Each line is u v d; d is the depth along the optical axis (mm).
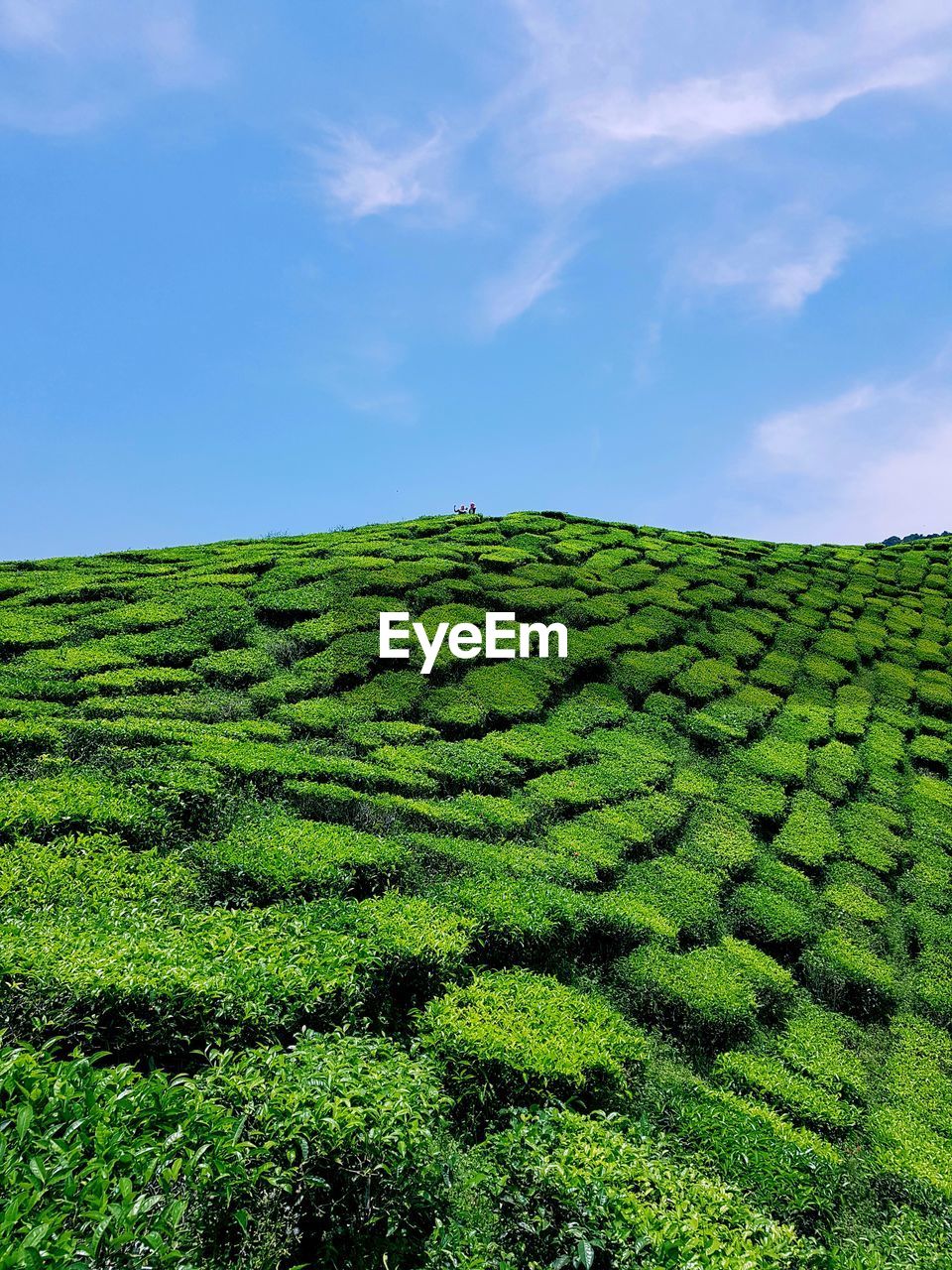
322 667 19906
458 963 9914
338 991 8164
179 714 16422
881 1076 11977
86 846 10312
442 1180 6250
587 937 12336
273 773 13961
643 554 35344
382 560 27453
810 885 16500
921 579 42562
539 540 33688
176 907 9609
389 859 11828
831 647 30188
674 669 24500
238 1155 5219
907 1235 8172
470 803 15477
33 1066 5285
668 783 18703
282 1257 5320
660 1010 11445
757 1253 5781
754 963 13219
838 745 23109
